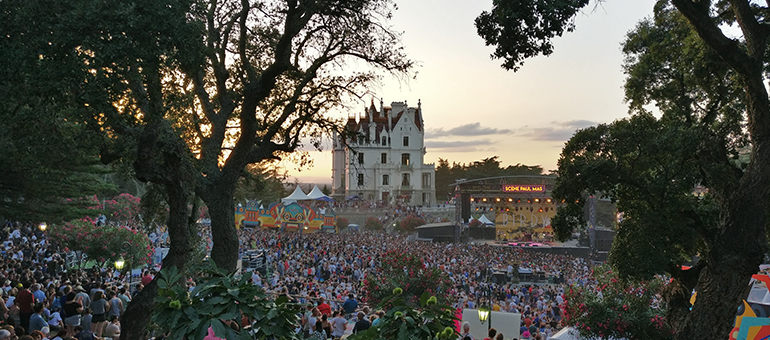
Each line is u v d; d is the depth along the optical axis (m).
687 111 15.12
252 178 17.64
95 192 23.77
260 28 14.81
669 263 12.55
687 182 12.17
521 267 45.00
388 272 19.03
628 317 13.91
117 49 8.86
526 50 12.27
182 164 11.22
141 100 10.21
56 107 10.09
